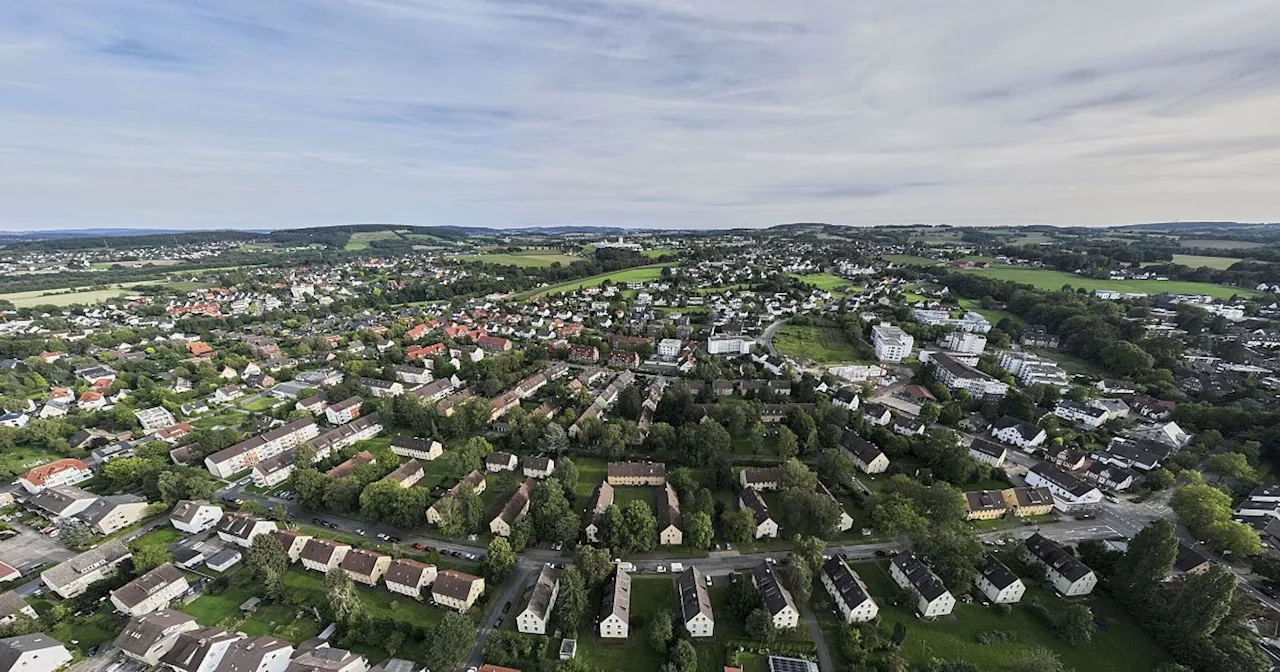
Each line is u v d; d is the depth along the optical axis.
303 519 134.62
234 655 88.56
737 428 174.38
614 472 149.00
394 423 193.88
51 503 136.12
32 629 97.69
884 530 124.69
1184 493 129.38
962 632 100.69
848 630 97.31
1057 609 106.38
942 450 154.75
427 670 89.31
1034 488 139.75
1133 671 93.19
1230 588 89.38
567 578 100.81
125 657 94.12
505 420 183.75
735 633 99.69
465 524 127.25
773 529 126.12
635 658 93.94
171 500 137.62
